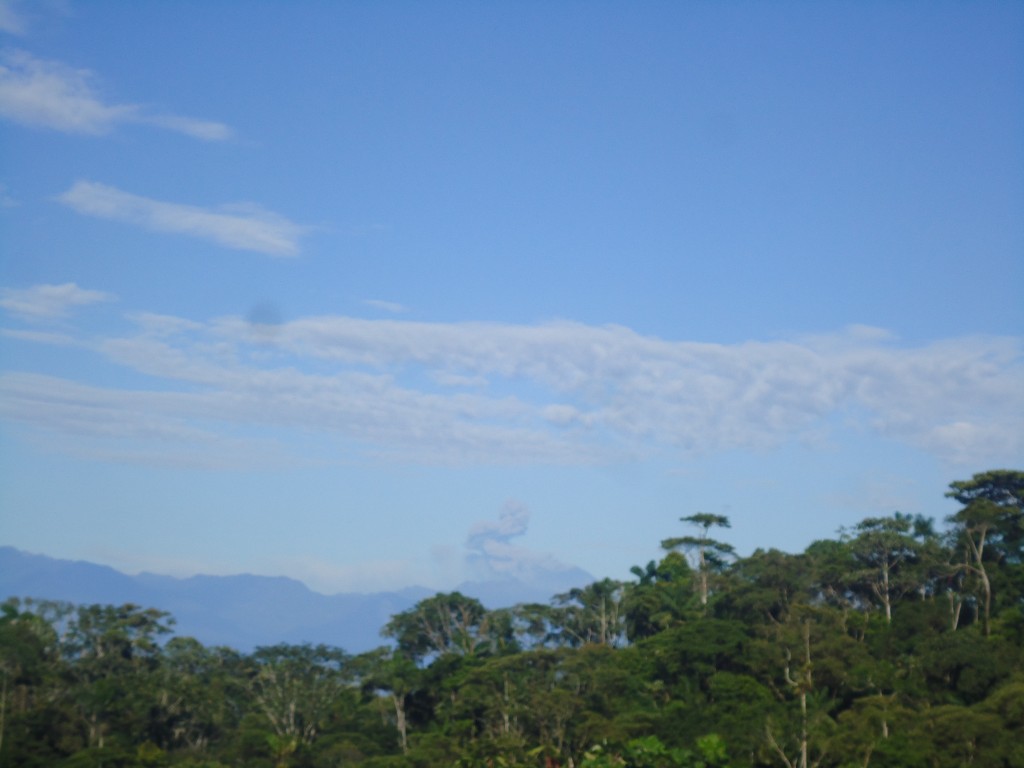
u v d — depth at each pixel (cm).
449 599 12619
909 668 8862
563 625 12481
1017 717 7338
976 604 10012
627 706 9462
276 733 10356
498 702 9562
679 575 12719
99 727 10075
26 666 10412
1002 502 10650
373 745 10062
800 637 9331
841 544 11762
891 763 7225
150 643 11944
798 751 7875
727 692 8906
